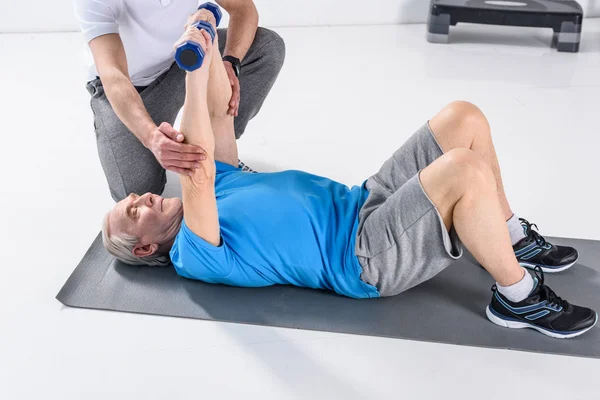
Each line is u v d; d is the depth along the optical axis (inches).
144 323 84.5
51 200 110.3
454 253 79.3
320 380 76.0
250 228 83.4
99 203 109.7
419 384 75.3
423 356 79.0
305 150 123.5
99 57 92.3
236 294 88.7
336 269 83.6
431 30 170.2
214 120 90.7
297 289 89.3
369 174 116.2
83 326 84.3
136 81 108.5
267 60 116.0
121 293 89.1
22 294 90.0
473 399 73.3
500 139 125.7
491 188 74.1
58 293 88.9
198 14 73.3
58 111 138.5
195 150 74.3
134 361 79.0
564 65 157.4
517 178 113.8
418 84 148.5
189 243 82.4
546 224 102.4
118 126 103.2
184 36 69.8
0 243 100.1
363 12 181.6
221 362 78.7
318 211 83.4
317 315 84.8
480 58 161.8
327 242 83.3
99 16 93.8
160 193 109.7
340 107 139.2
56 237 101.5
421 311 85.3
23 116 136.6
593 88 146.1
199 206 78.2
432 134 85.0
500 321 82.4
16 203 109.3
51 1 175.3
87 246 99.5
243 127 116.8
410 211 76.5
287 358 79.0
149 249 88.8
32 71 156.5
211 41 71.9
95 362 78.9
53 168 119.0
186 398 74.0
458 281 90.3
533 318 80.8
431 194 75.1
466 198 74.0
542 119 133.0
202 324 84.2
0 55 164.9
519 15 163.9
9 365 78.8
